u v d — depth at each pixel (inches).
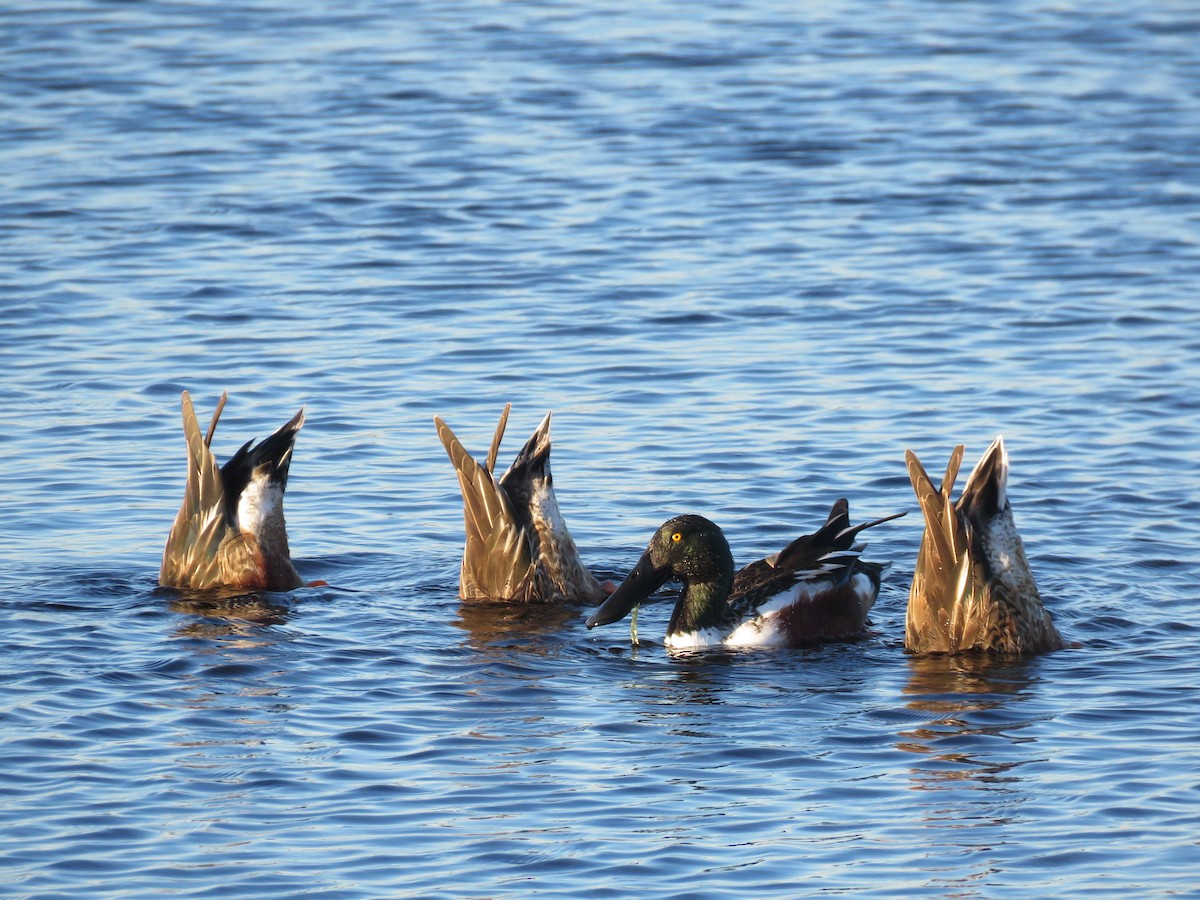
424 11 1728.6
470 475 565.6
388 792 407.8
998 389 756.6
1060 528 610.2
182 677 483.2
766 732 449.7
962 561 513.3
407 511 645.3
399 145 1219.2
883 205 1074.1
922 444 695.7
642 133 1259.8
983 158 1184.2
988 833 383.9
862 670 507.8
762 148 1217.4
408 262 960.3
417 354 812.0
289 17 1686.8
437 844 379.9
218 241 992.9
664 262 960.3
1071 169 1152.8
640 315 867.4
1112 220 1032.8
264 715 455.8
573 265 956.0
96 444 698.2
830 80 1432.1
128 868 366.3
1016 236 1003.3
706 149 1216.2
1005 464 516.1
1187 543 595.5
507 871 366.9
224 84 1400.1
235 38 1585.9
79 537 610.5
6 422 717.9
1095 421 716.7
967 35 1608.0
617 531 625.0
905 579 604.7
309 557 601.0
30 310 861.8
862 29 1644.9
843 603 553.0
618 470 676.1
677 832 386.6
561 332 843.4
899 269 941.8
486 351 815.7
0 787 405.7
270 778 414.0
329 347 820.0
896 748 435.8
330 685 481.7
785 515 631.8
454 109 1328.7
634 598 544.7
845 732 448.8
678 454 690.8
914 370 784.3
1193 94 1364.4
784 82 1425.9
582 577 581.3
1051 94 1374.3
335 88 1393.9
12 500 641.6
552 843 380.8
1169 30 1622.8
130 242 985.5
